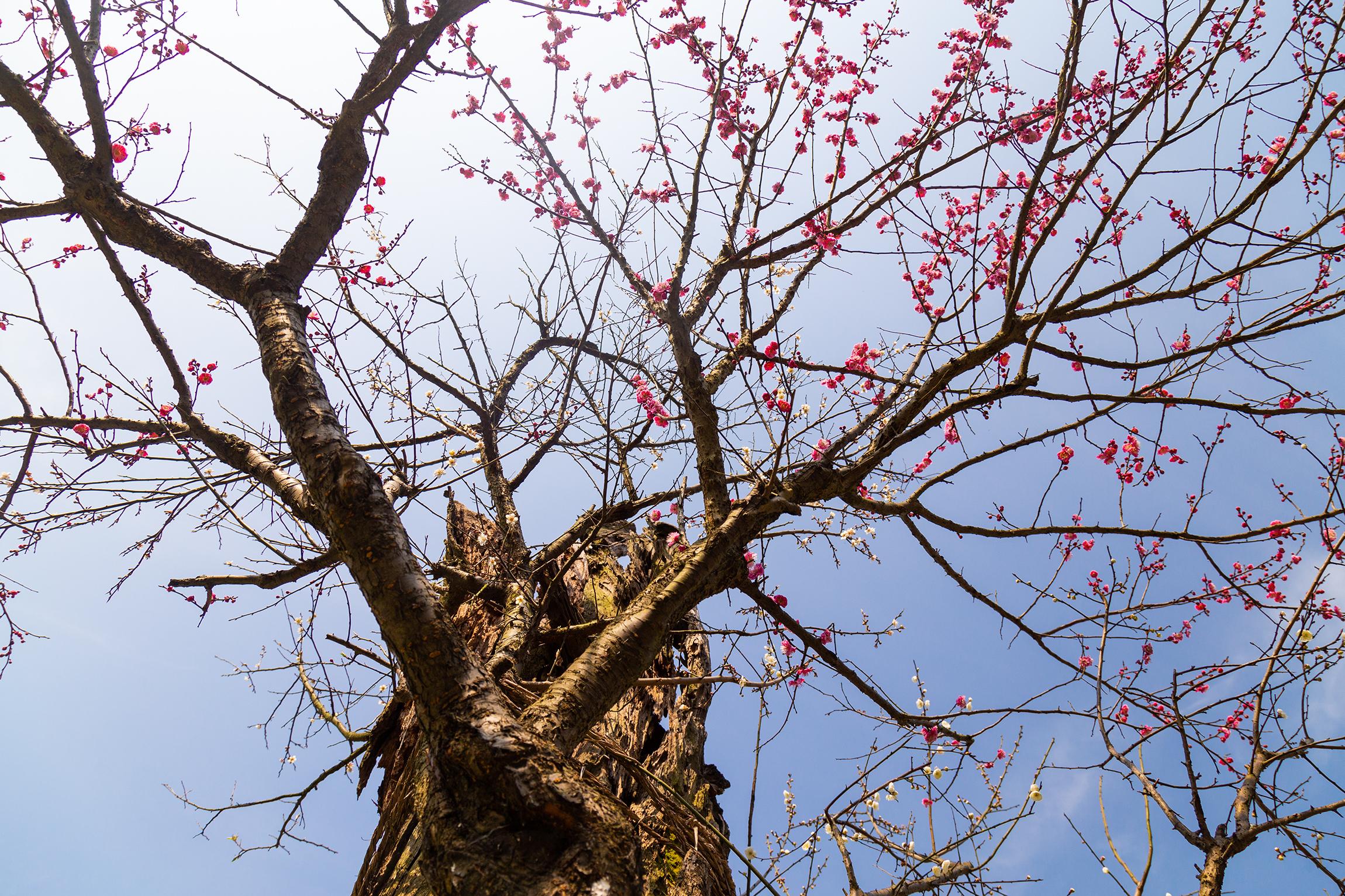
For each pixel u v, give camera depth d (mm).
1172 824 4012
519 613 5141
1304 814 3773
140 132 4285
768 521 3898
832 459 4262
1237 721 5195
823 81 4918
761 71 4770
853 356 4703
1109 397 3939
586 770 3027
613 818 2473
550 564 5629
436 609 2746
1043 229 3545
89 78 3768
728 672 4820
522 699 3895
